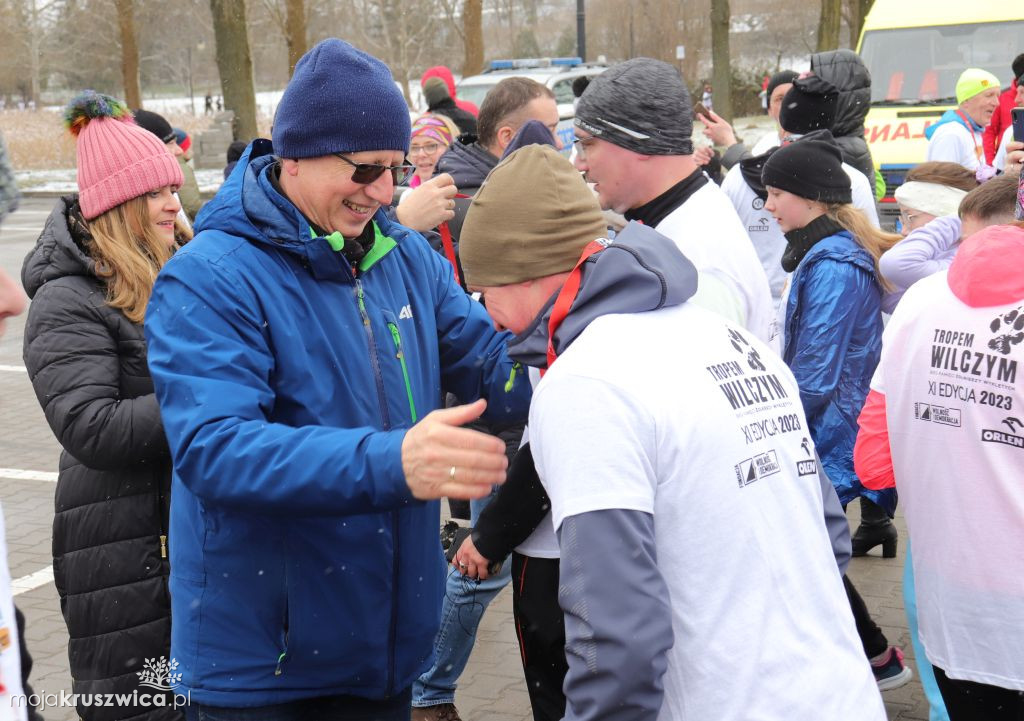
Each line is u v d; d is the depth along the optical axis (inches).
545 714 93.5
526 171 81.3
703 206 116.0
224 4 743.1
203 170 1109.7
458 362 99.8
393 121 82.3
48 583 196.1
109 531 107.2
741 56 2256.4
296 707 87.6
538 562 92.4
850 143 229.6
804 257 152.4
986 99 303.1
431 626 91.8
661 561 68.3
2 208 65.1
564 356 71.5
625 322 72.8
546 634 91.7
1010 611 95.9
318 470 69.5
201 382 75.5
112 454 102.5
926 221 172.7
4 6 2100.1
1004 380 93.7
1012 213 116.7
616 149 115.5
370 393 86.2
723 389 71.2
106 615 107.7
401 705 94.4
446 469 67.1
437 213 127.0
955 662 99.8
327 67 80.4
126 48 1307.8
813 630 70.3
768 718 66.4
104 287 109.3
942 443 98.7
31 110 1952.5
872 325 151.1
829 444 149.7
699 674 67.0
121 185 111.9
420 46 1824.6
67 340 105.1
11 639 59.2
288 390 82.0
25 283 109.4
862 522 196.1
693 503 67.9
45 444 286.7
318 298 84.5
